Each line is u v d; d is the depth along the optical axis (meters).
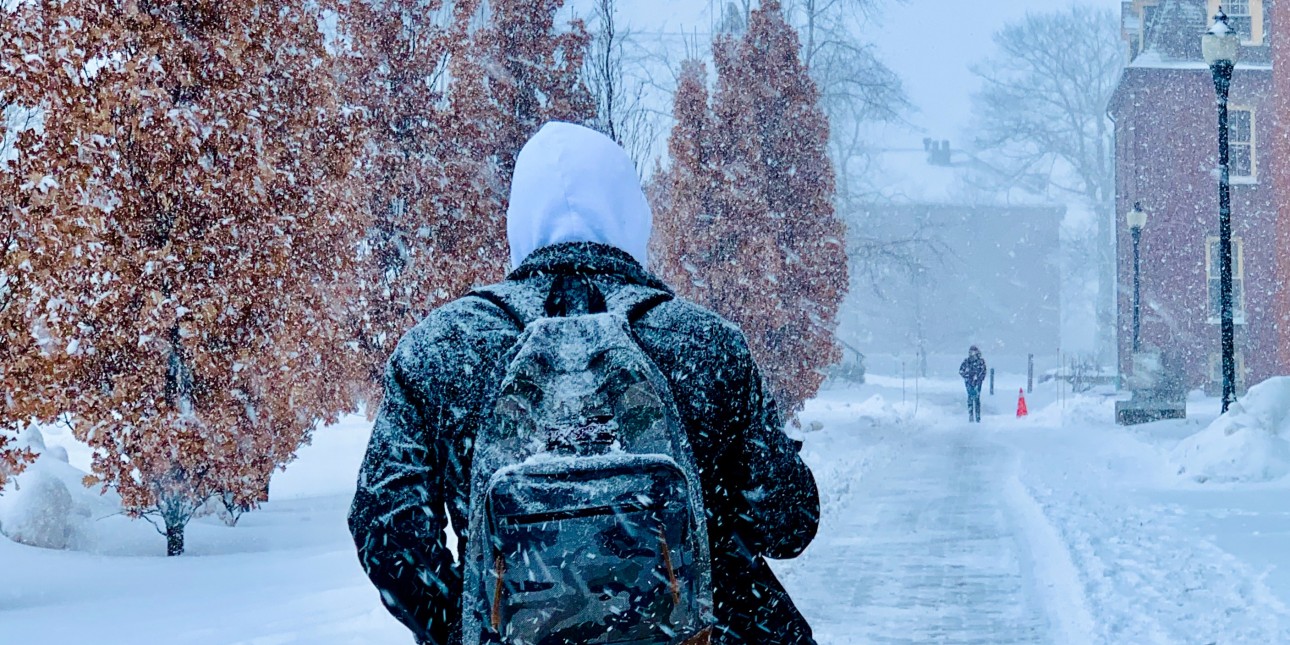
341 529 13.47
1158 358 35.00
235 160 12.34
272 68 13.73
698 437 1.94
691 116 24.08
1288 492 14.14
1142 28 45.16
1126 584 8.67
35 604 8.74
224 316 12.14
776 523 2.04
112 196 11.73
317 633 6.96
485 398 1.84
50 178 10.89
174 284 11.95
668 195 26.06
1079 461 19.38
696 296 23.56
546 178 2.03
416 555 1.87
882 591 8.98
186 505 12.22
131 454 11.93
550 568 1.69
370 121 17.31
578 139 2.06
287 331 12.84
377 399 16.89
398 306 16.98
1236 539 10.59
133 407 11.89
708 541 1.89
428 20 17.81
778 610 2.09
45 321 10.69
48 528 12.17
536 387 1.80
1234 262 42.00
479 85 18.36
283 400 12.93
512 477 1.72
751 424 1.99
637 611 1.71
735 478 2.02
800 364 25.00
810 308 25.05
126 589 9.38
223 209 12.20
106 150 11.66
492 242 18.11
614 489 1.72
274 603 8.33
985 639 7.42
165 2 12.22
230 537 13.16
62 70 10.83
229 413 12.30
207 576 9.97
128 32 11.62
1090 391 50.28
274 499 17.16
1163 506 13.12
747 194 23.73
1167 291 41.91
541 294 1.97
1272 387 17.84
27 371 10.20
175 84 12.31
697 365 1.95
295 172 13.35
